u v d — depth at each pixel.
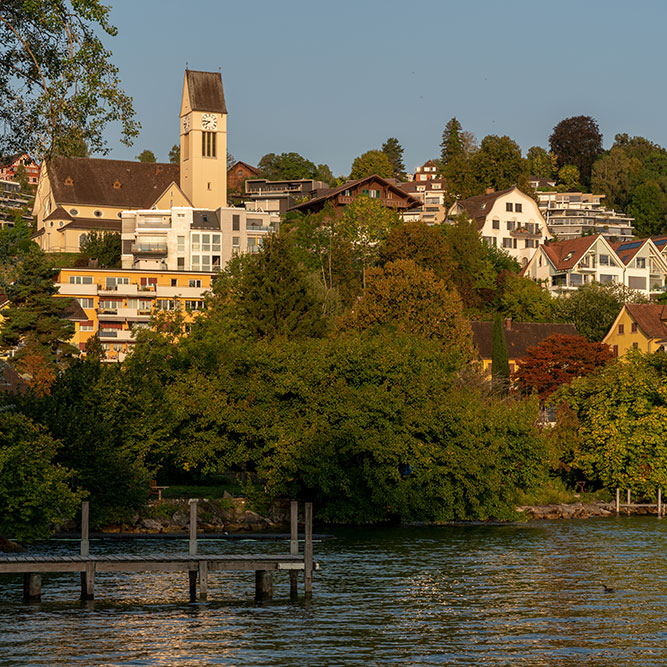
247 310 138.62
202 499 102.19
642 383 120.94
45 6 50.19
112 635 48.78
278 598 58.59
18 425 73.06
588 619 53.22
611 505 117.81
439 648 47.00
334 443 100.69
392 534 92.12
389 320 146.25
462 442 101.38
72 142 51.56
